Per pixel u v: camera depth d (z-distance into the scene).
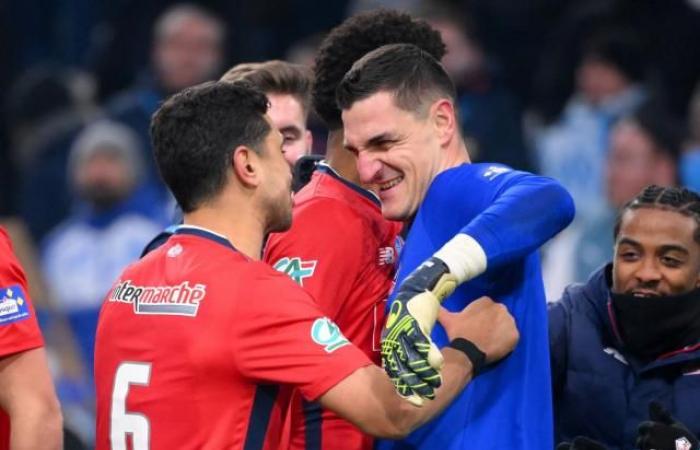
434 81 15.72
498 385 15.62
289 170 15.64
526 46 38.31
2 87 37.59
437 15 32.72
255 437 14.84
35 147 35.75
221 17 38.06
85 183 32.19
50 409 16.70
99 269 32.12
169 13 36.84
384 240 16.45
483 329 15.38
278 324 14.71
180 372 14.84
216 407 14.78
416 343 14.07
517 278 15.73
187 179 15.30
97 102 37.50
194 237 15.30
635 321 16.42
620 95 33.06
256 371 14.71
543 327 15.89
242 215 15.31
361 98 15.53
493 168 15.67
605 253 29.39
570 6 38.12
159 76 34.84
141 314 15.22
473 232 14.75
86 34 41.22
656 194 16.58
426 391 14.06
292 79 18.27
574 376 16.83
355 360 14.67
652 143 29.36
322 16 39.19
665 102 34.66
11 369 16.67
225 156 15.22
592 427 16.75
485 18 38.41
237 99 15.35
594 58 33.22
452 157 15.95
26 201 35.34
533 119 36.59
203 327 14.80
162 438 14.94
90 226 32.38
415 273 14.52
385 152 15.59
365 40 16.62
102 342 15.57
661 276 16.28
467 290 15.77
